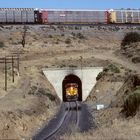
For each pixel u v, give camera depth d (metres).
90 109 133.50
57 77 173.25
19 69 172.25
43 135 82.81
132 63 190.50
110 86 159.50
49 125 98.31
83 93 174.38
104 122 96.81
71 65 185.25
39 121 101.00
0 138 70.12
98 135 61.16
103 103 144.12
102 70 176.75
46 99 136.75
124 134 60.72
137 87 104.69
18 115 89.38
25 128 86.31
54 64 188.38
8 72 156.62
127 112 90.06
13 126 80.38
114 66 176.75
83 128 88.00
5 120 79.88
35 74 168.25
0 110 87.62
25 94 125.00
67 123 100.88
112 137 57.84
